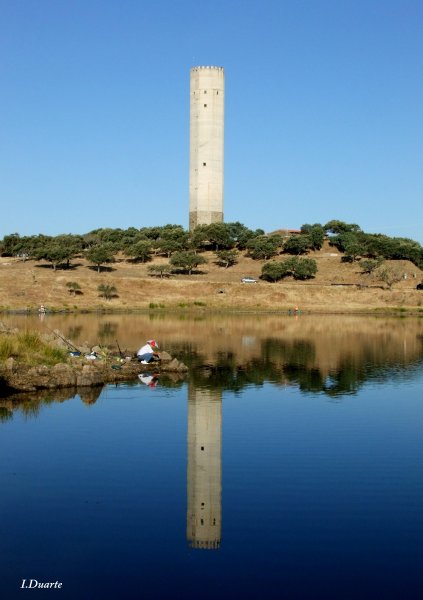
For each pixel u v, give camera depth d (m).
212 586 16.92
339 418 34.75
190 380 46.09
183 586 16.86
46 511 21.38
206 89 176.25
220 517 21.02
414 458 27.38
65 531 19.81
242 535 19.83
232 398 39.91
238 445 29.28
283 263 156.50
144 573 17.55
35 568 17.75
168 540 19.38
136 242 185.75
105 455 27.41
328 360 57.84
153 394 40.53
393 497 22.86
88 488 23.42
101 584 16.97
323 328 90.69
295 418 34.66
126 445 29.00
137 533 19.91
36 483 23.95
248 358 58.59
